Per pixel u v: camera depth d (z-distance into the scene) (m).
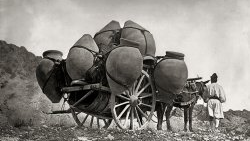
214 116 16.16
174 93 13.04
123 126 12.36
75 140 9.95
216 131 13.77
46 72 13.20
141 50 13.20
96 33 14.04
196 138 11.34
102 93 12.18
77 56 12.16
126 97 12.63
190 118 14.38
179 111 22.56
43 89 13.41
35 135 10.58
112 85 11.64
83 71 12.18
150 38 13.51
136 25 13.56
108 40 13.65
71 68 12.26
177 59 13.10
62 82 13.48
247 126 14.12
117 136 10.75
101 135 10.83
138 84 12.88
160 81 13.00
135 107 12.82
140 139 10.57
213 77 16.52
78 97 13.27
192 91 14.34
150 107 13.47
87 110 12.77
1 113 16.19
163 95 13.15
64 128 12.35
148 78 13.14
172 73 12.88
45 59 13.34
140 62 11.68
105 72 12.02
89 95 13.09
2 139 9.91
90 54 12.27
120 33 13.67
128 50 11.52
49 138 10.19
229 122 22.64
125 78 11.48
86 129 11.80
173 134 11.90
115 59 11.45
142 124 13.45
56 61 13.30
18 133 11.16
